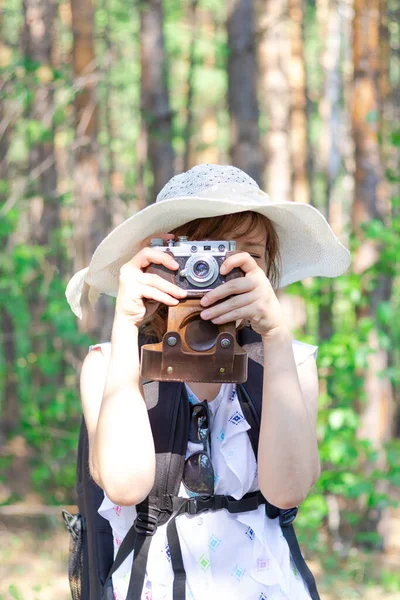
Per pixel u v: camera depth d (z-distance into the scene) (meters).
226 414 1.86
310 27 13.61
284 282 2.28
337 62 11.51
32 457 8.64
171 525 1.77
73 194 8.82
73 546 2.03
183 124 15.16
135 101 13.81
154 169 10.21
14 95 7.23
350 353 6.03
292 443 1.72
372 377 6.89
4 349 9.76
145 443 1.72
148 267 1.75
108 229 8.97
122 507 1.86
